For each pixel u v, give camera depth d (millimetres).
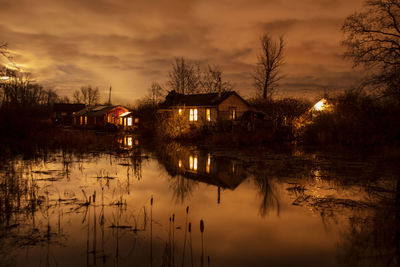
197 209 6816
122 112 51438
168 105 41281
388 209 6578
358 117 18469
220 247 4879
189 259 4449
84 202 7297
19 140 20594
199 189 8758
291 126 25797
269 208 6855
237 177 10445
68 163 13789
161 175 10953
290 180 9750
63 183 9422
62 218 6145
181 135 27594
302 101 26609
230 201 7484
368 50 20969
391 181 9328
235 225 5836
